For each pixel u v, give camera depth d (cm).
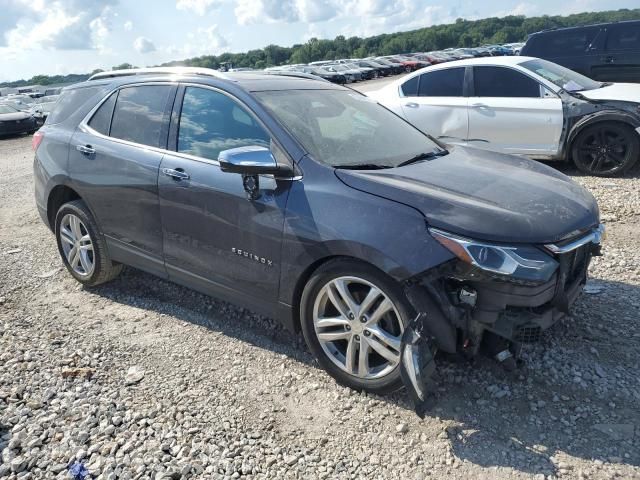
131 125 403
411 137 394
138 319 404
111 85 432
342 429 278
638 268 441
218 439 272
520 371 314
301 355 346
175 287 457
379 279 278
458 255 257
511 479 241
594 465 246
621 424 270
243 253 330
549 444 260
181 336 377
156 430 279
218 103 357
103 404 300
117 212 404
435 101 796
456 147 405
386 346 288
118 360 347
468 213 268
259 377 325
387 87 863
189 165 355
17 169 1159
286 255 308
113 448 265
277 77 401
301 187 304
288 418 288
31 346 364
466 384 306
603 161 716
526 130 739
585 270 312
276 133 324
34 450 265
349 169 309
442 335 273
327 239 288
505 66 756
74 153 431
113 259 429
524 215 275
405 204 277
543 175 343
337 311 309
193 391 312
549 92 729
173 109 378
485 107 757
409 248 266
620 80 987
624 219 558
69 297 447
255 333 376
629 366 315
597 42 1005
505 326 266
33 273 502
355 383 303
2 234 635
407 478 245
